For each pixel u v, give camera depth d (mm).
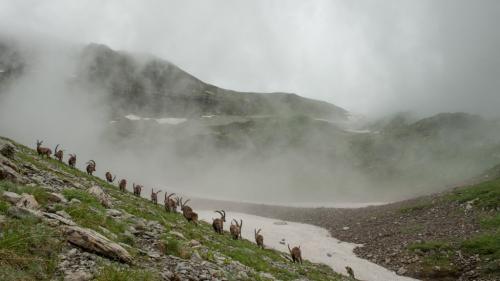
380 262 44500
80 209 14977
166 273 11742
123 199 26203
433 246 44031
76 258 10672
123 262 11672
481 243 41125
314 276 23312
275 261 23828
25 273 9141
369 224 66938
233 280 13633
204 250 17156
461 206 60250
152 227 18031
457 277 36906
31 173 21312
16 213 11812
